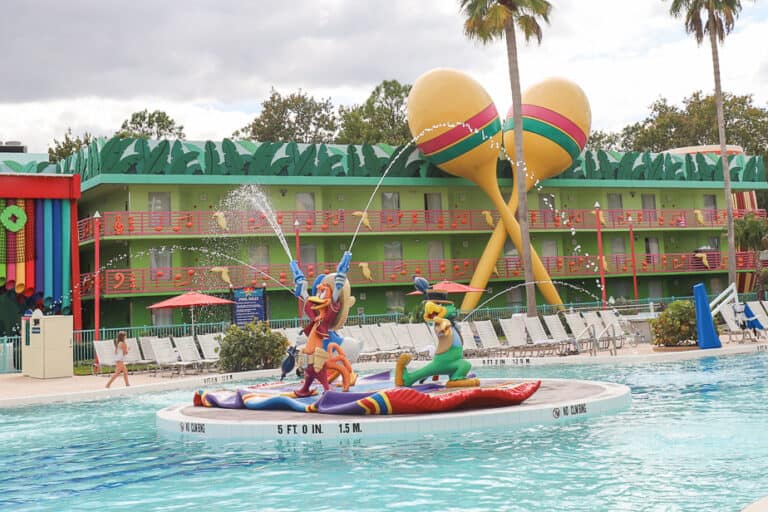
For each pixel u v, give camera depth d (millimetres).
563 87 42781
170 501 8508
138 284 37844
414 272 43875
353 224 42688
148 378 24594
